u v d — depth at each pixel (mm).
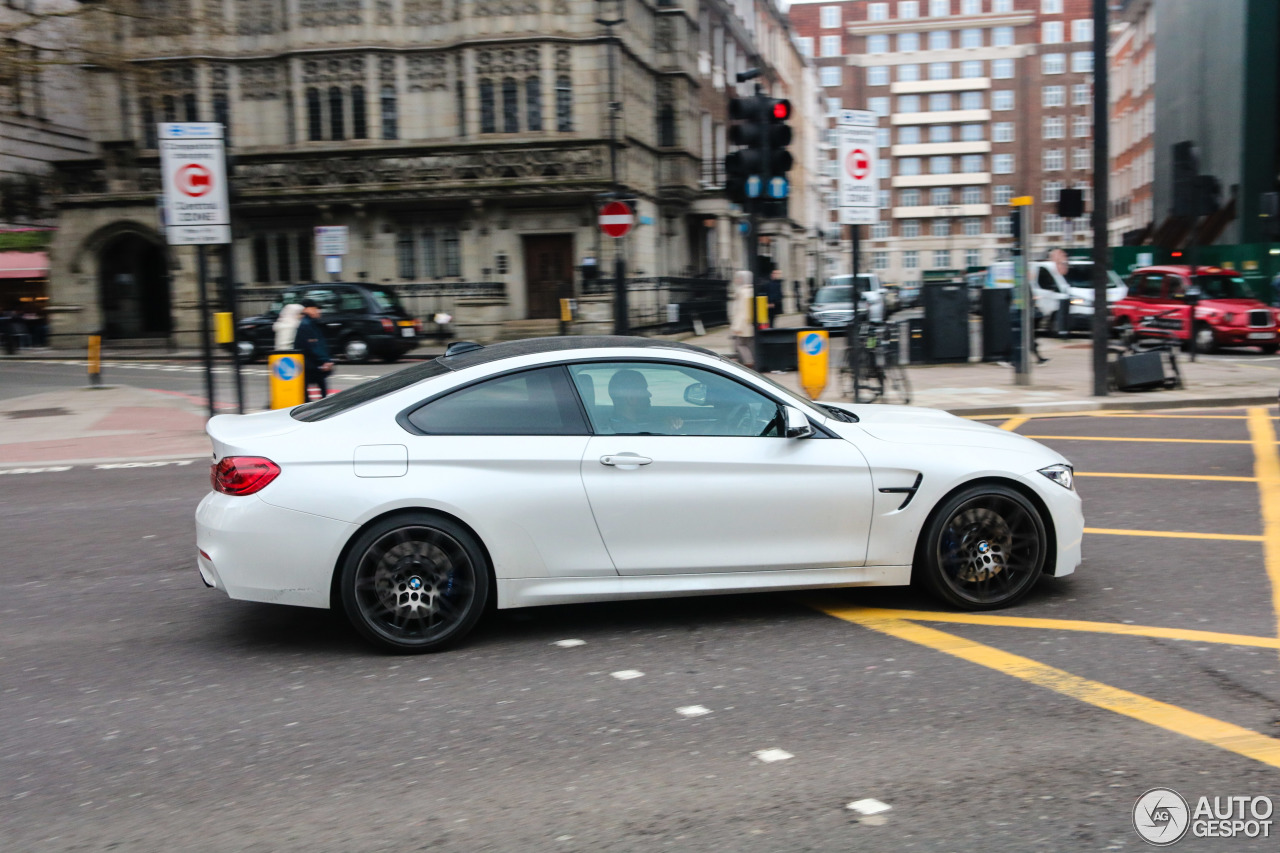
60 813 3549
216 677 4891
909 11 106062
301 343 14398
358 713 4402
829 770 3732
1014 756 3818
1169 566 6422
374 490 5016
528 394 5289
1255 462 9930
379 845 3275
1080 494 8680
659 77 39906
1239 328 22422
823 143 91562
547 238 34656
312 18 34656
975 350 23984
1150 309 24266
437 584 5121
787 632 5340
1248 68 38719
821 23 107812
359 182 34594
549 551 5168
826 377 14844
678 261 42531
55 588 6570
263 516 4969
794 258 67688
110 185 35062
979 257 104812
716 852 3188
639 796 3566
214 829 3410
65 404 17516
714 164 45250
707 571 5312
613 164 31859
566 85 33906
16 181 37719
